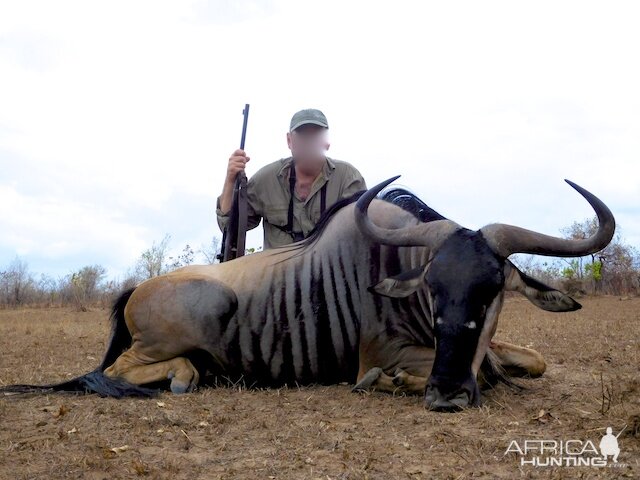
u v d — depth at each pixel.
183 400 2.22
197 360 2.46
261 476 1.50
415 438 1.74
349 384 2.43
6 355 3.57
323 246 2.44
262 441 1.76
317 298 2.39
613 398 2.11
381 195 2.47
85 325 5.76
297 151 2.83
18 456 1.66
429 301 2.12
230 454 1.66
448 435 1.74
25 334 4.84
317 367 2.40
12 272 10.26
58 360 3.38
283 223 2.88
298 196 2.89
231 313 2.42
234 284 2.46
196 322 2.39
